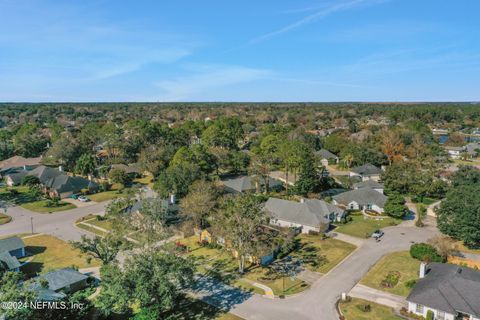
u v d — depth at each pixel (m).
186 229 58.62
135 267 33.16
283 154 81.38
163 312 36.69
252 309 37.28
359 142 128.00
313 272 45.50
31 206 76.19
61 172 97.56
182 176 73.75
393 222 64.44
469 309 32.97
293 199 74.75
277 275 44.78
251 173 84.88
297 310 37.03
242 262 45.28
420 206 69.19
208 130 125.88
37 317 25.11
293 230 56.94
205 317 35.84
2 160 119.62
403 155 109.38
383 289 40.84
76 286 41.38
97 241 45.50
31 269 47.19
